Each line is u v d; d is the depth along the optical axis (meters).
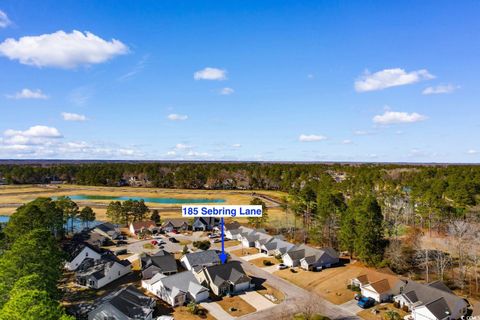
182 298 49.78
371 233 63.28
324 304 49.22
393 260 62.25
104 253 70.81
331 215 81.31
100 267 60.41
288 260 67.19
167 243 86.19
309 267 64.12
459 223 69.75
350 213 71.69
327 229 80.88
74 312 45.75
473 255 60.12
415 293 48.28
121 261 64.75
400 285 51.00
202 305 49.28
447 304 44.50
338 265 67.31
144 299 47.16
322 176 166.38
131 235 94.62
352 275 60.31
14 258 40.94
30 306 29.38
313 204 97.19
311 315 44.91
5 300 35.84
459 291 52.59
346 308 47.94
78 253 67.44
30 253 41.81
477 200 93.38
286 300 50.97
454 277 57.38
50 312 29.09
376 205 66.19
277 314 46.19
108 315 42.22
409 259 65.38
